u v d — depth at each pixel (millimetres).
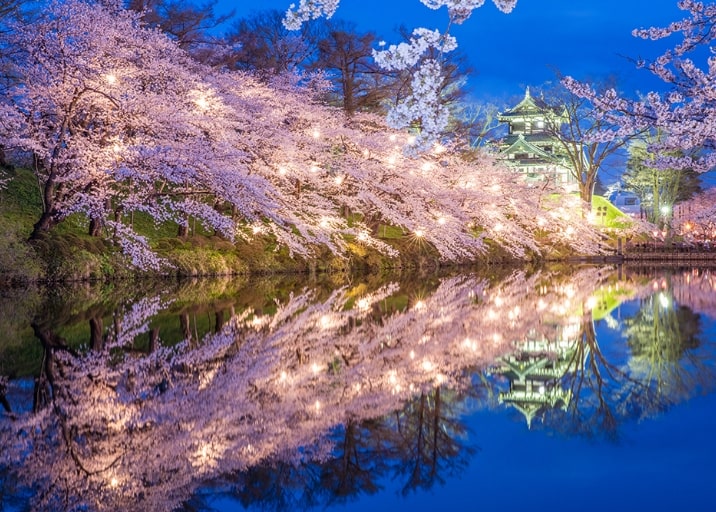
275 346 8211
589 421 4707
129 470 3691
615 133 11047
